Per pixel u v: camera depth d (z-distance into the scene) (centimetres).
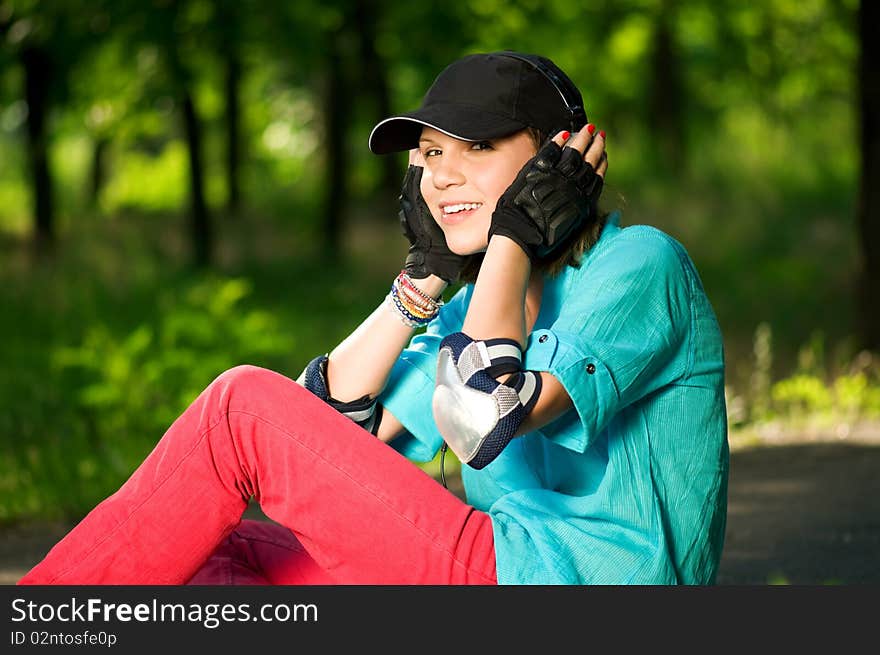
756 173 5144
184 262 3925
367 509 507
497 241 510
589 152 521
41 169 4122
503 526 518
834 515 1037
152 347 2166
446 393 493
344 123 4256
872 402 1656
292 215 5459
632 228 533
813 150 5475
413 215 575
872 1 2125
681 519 521
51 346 2439
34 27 3466
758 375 1794
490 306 500
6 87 4284
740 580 844
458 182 536
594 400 493
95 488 1360
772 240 3988
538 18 4203
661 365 518
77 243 4131
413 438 597
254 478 514
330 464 506
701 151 5572
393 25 3981
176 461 510
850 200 4753
